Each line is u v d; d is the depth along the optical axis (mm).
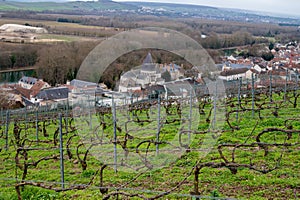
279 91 24906
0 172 12719
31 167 12906
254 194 8492
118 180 10391
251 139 13312
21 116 29781
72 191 9742
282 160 10625
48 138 18797
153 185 9688
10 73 69188
